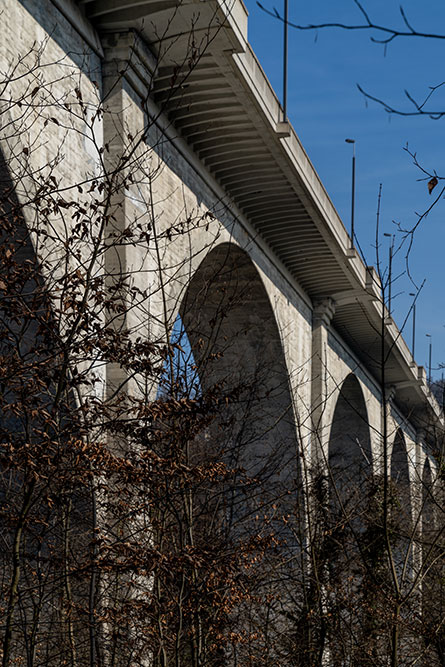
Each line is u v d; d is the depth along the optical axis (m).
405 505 25.97
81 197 20.52
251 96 25.73
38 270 11.77
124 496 14.09
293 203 33.22
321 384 43.28
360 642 20.41
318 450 40.00
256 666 17.55
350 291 43.41
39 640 13.34
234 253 32.78
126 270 21.06
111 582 13.83
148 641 13.27
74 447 11.16
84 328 11.46
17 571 10.90
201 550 13.01
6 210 16.91
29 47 18.61
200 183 29.16
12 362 10.98
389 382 60.06
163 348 12.32
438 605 22.94
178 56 23.73
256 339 36.00
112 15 22.11
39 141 18.59
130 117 22.64
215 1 21.47
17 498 13.16
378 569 21.80
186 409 12.38
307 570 21.75
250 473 34.09
